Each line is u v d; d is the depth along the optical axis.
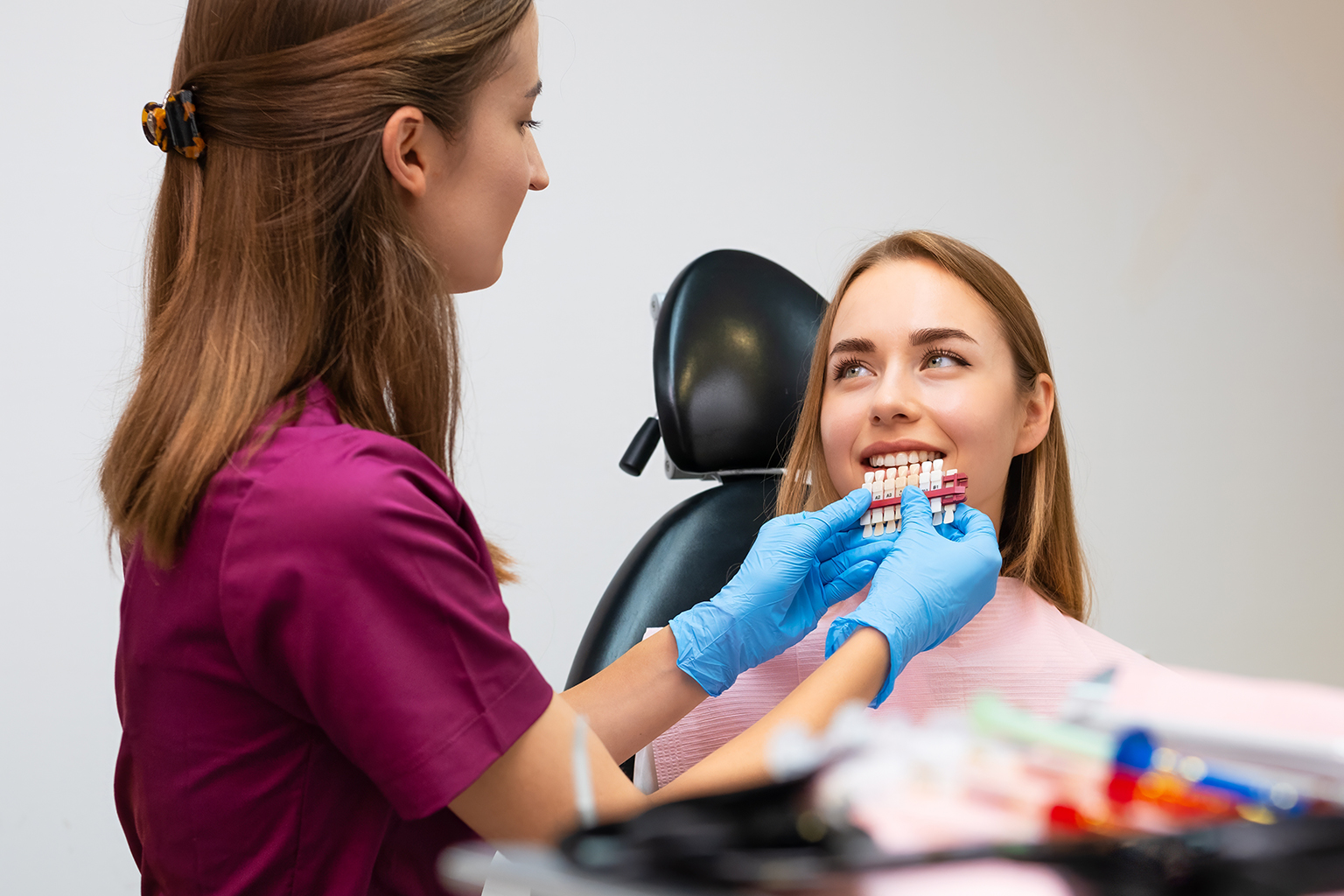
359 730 0.62
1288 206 2.20
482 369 1.86
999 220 2.06
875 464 1.07
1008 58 2.05
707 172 1.93
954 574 0.88
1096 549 2.15
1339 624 2.25
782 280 1.35
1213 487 2.20
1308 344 2.22
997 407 1.05
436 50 0.72
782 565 0.94
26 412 1.68
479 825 0.66
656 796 0.69
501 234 0.82
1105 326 2.13
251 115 0.70
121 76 1.70
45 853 1.69
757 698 1.09
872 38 1.99
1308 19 2.19
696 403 1.25
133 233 1.70
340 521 0.62
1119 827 0.28
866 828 0.28
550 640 1.90
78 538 1.70
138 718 0.70
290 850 0.69
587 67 1.88
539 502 1.90
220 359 0.68
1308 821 0.27
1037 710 1.04
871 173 2.00
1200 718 0.36
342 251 0.72
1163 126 2.14
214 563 0.64
